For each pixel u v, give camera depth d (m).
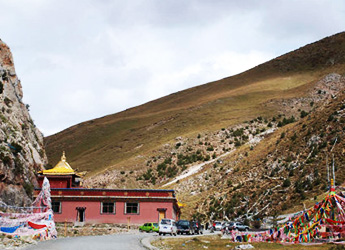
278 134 143.75
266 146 136.00
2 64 108.75
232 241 43.72
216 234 58.31
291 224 41.16
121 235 52.09
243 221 89.62
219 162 152.25
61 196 72.38
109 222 71.62
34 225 42.03
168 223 54.22
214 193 118.69
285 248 36.22
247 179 115.94
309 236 39.53
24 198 76.25
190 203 120.94
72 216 71.94
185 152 197.12
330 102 127.62
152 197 72.12
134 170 191.62
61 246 32.72
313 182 91.75
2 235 35.62
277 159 114.81
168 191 72.50
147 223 66.25
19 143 88.88
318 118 120.81
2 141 79.44
